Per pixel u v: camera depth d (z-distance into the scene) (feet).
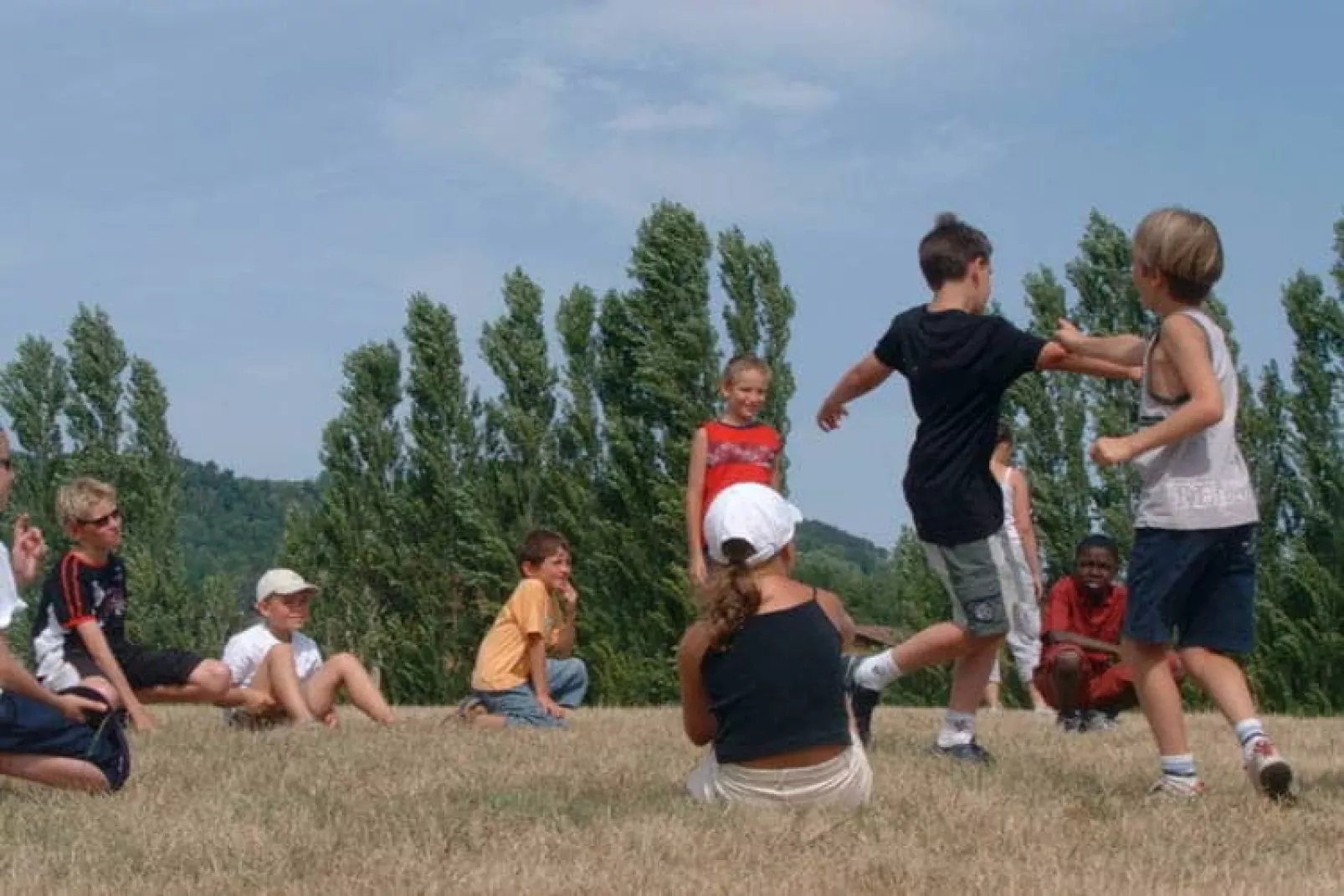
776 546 18.75
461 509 94.99
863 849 15.93
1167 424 19.42
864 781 18.60
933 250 23.30
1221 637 20.12
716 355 92.79
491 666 32.86
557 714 32.71
